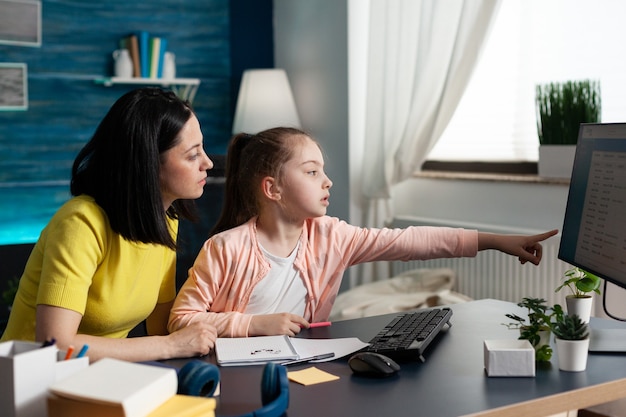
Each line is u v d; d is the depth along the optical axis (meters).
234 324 1.74
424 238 2.02
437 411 1.26
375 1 3.96
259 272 1.87
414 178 4.24
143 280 1.76
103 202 1.63
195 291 1.83
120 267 1.68
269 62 5.08
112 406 1.00
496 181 3.68
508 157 3.79
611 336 1.68
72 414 1.02
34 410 1.08
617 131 1.62
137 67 4.60
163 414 1.04
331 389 1.38
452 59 3.54
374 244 2.01
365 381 1.42
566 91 3.25
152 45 4.61
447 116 3.66
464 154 4.04
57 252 1.57
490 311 2.00
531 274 3.34
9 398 1.07
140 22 4.71
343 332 1.81
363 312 3.47
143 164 1.61
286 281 1.91
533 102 3.60
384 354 1.55
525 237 1.96
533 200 3.52
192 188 1.72
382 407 1.28
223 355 1.57
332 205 4.46
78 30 4.55
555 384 1.39
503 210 3.69
